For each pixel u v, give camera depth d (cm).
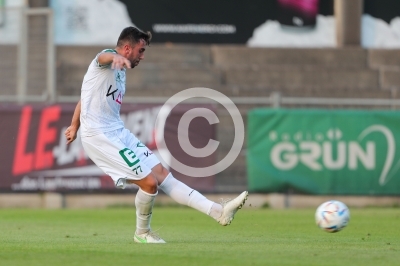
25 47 5997
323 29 7350
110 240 2628
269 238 2767
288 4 7319
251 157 5359
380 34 7419
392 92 6725
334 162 5372
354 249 2266
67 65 6831
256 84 6975
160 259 1941
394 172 5388
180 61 7131
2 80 6012
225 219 2412
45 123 5238
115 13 7112
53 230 3253
